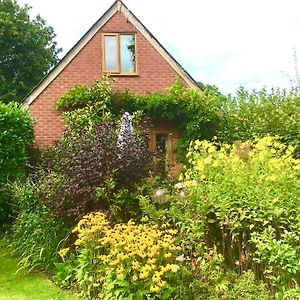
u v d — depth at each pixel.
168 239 7.43
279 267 7.24
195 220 8.10
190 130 17.91
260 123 17.31
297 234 7.64
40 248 9.61
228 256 8.05
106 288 7.49
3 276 9.29
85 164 9.72
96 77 18.81
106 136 10.28
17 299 7.98
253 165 8.66
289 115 17.38
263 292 7.02
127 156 9.86
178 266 7.18
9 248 10.86
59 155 10.65
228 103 18.50
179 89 18.22
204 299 7.15
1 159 13.41
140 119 17.31
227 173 8.52
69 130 15.29
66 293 8.26
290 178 8.31
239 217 7.92
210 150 9.47
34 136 17.00
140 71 19.02
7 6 31.53
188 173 9.33
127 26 19.12
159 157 10.66
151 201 9.22
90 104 17.86
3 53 30.55
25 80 31.42
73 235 9.59
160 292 7.09
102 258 7.55
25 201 11.08
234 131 17.88
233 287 7.25
